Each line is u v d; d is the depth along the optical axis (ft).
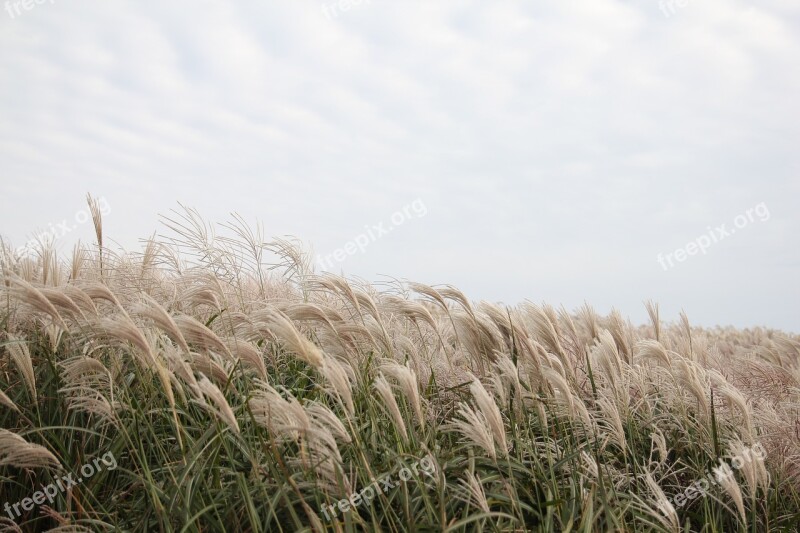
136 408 10.10
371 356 10.85
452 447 10.26
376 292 13.44
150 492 9.02
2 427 9.96
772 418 11.69
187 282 12.16
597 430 10.57
